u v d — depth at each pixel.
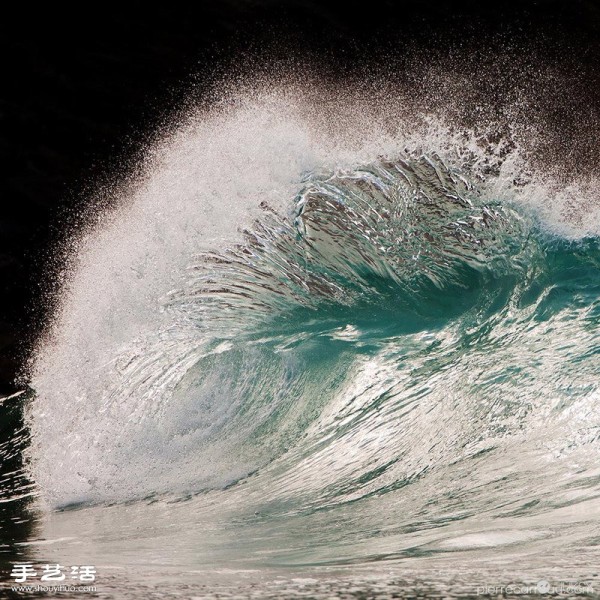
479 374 22.91
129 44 67.69
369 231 28.30
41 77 65.31
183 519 20.09
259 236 29.19
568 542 14.61
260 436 24.03
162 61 67.62
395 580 13.11
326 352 26.36
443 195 28.38
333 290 28.09
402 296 27.55
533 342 24.17
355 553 15.48
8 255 56.28
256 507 20.16
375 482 20.22
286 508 19.73
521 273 26.91
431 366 24.34
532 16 70.44
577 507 16.34
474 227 27.77
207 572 14.59
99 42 67.31
